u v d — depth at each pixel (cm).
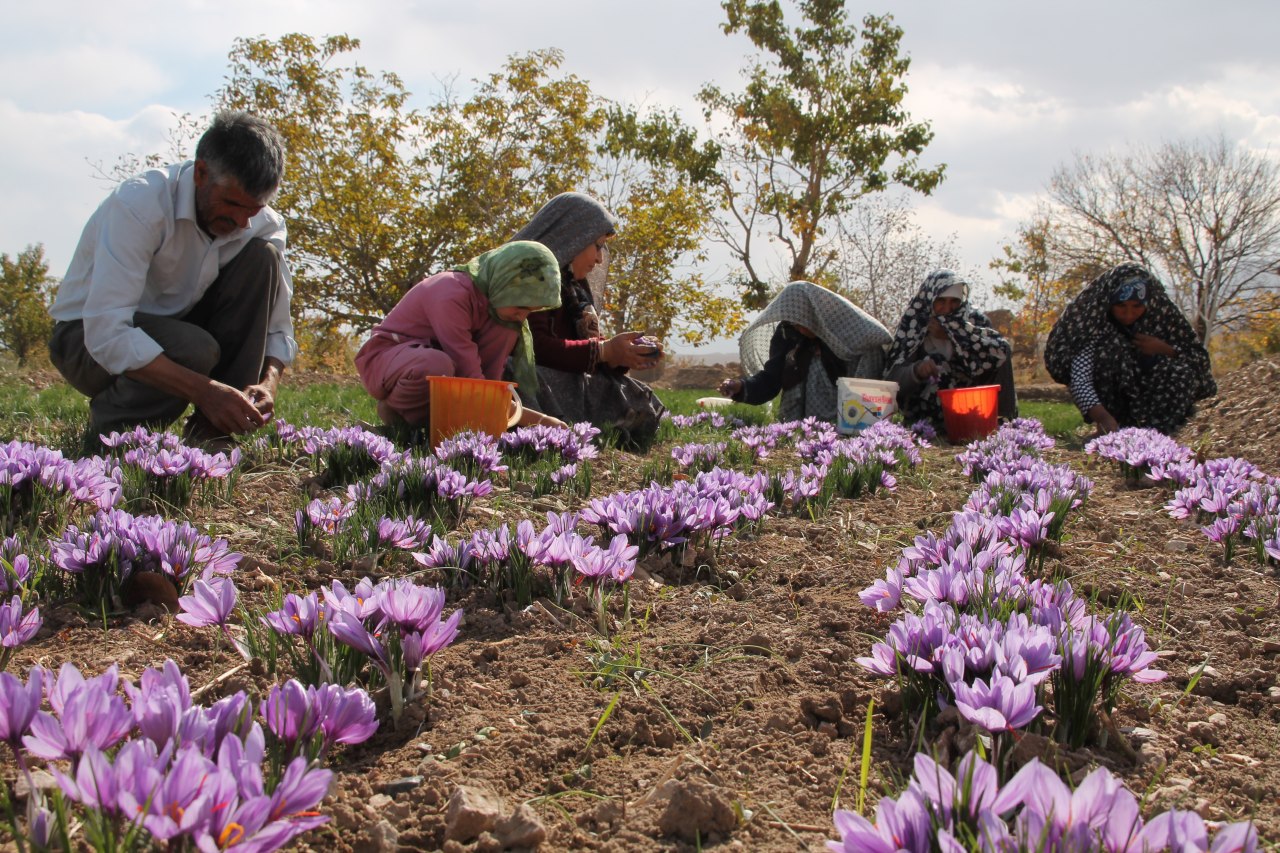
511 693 218
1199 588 310
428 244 2392
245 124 438
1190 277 2948
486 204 2425
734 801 170
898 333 884
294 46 2330
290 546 322
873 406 739
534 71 2458
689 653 244
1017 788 128
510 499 418
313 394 980
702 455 523
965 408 754
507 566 278
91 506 347
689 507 319
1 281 4353
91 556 250
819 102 2906
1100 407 819
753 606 285
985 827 120
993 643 184
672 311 2650
